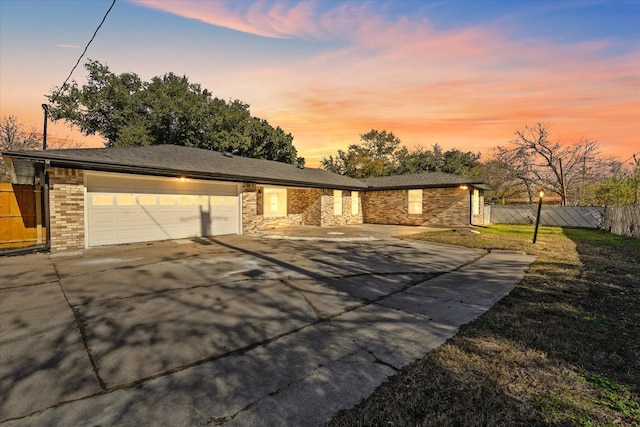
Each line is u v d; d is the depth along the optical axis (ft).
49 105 74.95
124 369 8.86
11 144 79.51
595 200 74.28
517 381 8.30
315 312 13.85
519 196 107.76
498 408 7.16
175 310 13.76
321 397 7.54
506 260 26.21
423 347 10.35
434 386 8.03
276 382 8.21
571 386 8.10
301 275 20.44
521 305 14.66
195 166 36.47
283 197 57.72
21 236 28.40
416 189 61.57
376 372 8.73
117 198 31.65
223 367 9.02
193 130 82.33
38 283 17.80
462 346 10.41
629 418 6.82
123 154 33.47
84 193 29.14
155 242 33.88
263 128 91.15
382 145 128.16
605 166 91.09
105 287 17.12
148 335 11.18
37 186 29.22
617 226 49.60
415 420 6.73
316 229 52.06
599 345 10.49
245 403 7.29
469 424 6.57
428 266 23.71
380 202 68.18
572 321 12.64
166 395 7.61
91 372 8.66
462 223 56.80
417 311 13.98
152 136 76.38
